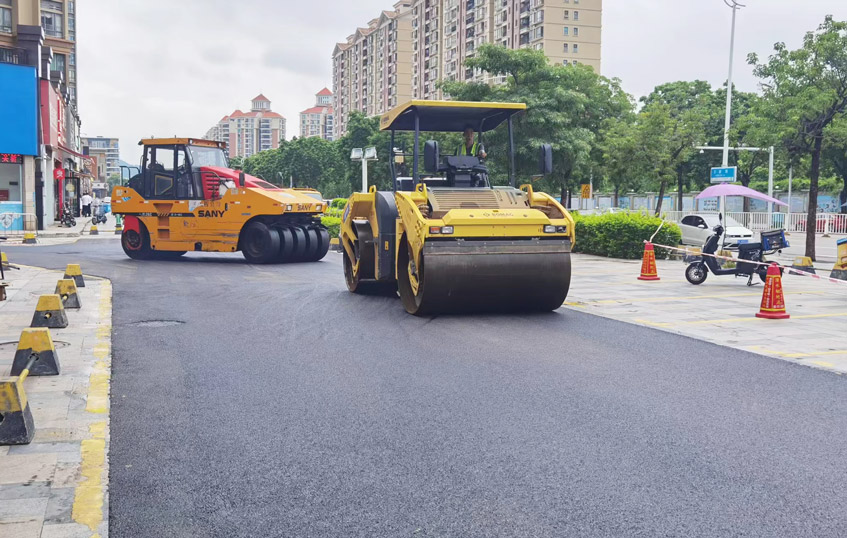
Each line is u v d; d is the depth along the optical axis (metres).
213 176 19.23
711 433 5.10
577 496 4.00
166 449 4.77
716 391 6.25
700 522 3.68
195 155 19.56
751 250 14.02
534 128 34.03
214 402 5.87
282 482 4.21
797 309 11.21
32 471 4.31
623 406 5.76
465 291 9.79
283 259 19.12
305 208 18.92
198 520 3.72
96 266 17.38
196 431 5.14
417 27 127.81
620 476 4.29
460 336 8.75
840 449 4.79
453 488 4.11
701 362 7.39
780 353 7.89
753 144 22.50
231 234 18.80
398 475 4.31
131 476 4.30
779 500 3.96
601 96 42.09
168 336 8.69
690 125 34.84
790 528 3.62
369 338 8.61
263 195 18.41
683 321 9.98
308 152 94.50
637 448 4.78
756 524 3.67
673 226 20.78
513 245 9.86
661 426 5.25
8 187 32.56
